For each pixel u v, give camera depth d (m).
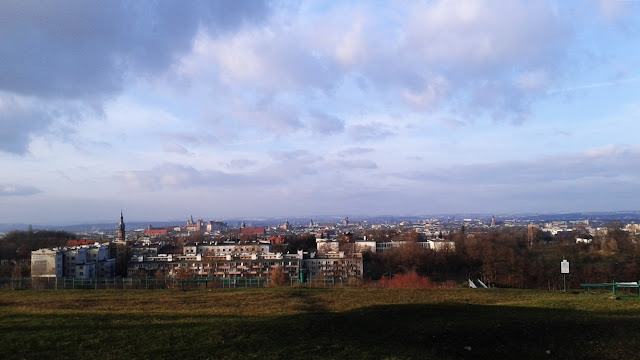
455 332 33.47
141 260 149.25
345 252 173.75
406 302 48.44
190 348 28.30
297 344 29.41
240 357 26.66
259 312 41.81
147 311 42.44
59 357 26.61
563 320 36.38
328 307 45.50
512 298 51.28
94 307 45.75
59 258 137.75
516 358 28.78
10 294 57.44
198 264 140.62
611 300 46.91
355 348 28.75
